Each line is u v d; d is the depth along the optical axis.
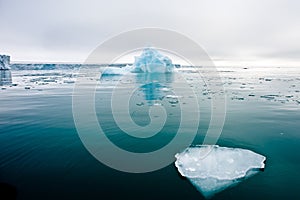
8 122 12.12
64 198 5.82
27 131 10.71
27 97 19.80
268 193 6.02
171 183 6.47
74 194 5.98
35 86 27.30
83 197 5.86
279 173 6.97
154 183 6.48
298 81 34.50
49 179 6.64
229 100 18.27
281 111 14.68
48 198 5.81
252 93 22.12
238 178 6.68
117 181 6.57
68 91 23.00
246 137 10.02
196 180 6.59
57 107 15.68
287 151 8.57
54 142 9.37
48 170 7.14
